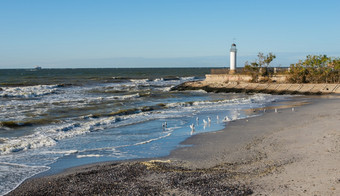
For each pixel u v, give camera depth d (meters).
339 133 16.75
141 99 42.25
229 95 49.03
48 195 10.02
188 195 9.53
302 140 16.17
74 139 18.47
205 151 15.34
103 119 25.39
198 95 49.31
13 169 12.78
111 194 9.86
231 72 61.84
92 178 11.43
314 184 9.77
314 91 45.75
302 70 52.56
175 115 27.77
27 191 10.39
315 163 11.95
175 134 19.75
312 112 26.84
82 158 14.49
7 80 81.50
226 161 13.39
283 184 10.02
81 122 24.36
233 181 10.59
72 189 10.41
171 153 15.20
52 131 20.55
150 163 13.20
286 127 20.50
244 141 17.14
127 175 11.65
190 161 13.63
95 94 49.41
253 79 56.69
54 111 29.91
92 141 17.94
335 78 49.97
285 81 53.84
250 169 11.91
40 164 13.52
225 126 22.09
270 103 36.12
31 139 18.05
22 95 43.41
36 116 26.95
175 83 79.69
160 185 10.47
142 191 9.99
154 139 18.31
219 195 9.41
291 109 29.72
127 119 25.67
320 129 18.53
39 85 61.50
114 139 18.47
